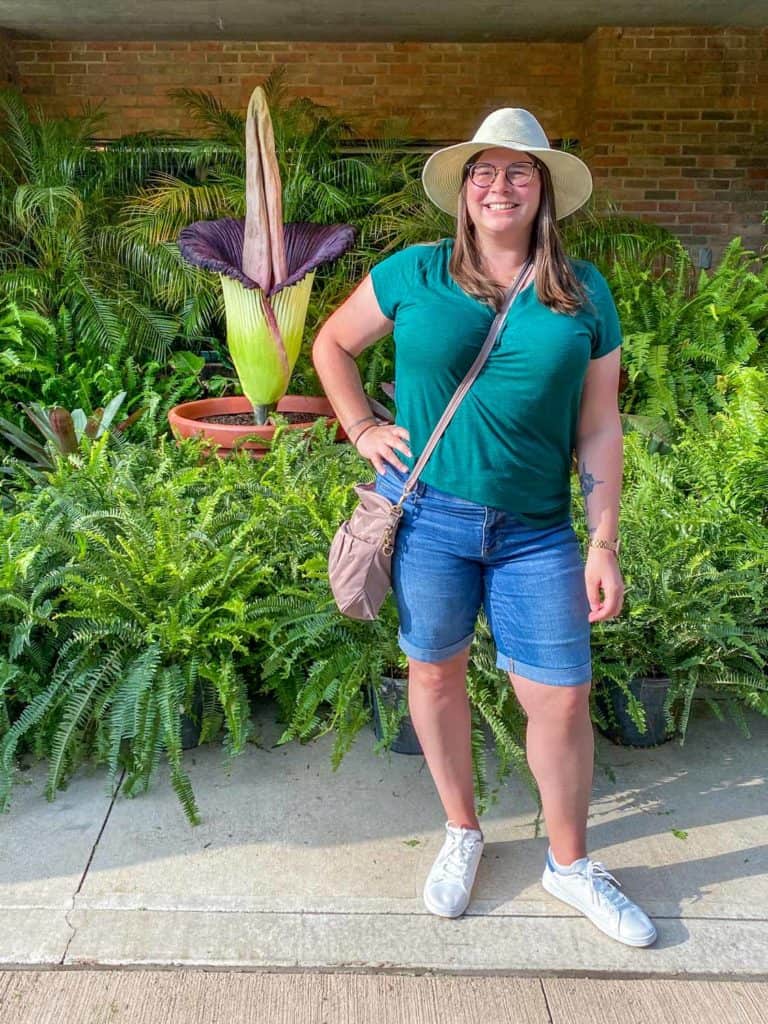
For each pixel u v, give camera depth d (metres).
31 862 2.37
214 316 6.63
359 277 6.56
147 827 2.52
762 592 3.00
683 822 2.54
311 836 2.48
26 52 7.65
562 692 1.97
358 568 1.97
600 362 1.89
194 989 2.01
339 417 2.08
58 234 6.38
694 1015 1.95
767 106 7.54
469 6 6.75
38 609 2.81
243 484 3.43
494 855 2.40
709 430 4.88
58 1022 1.93
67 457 3.79
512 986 2.03
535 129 1.80
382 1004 1.98
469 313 1.81
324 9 6.78
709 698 2.90
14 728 2.62
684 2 6.70
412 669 2.12
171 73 7.73
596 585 1.93
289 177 6.64
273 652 2.85
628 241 6.60
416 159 7.15
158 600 2.90
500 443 1.84
